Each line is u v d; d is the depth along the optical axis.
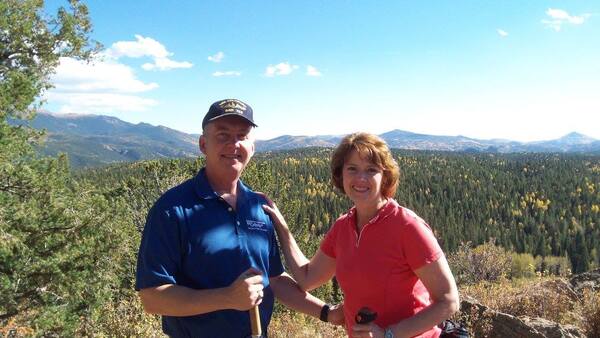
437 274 2.41
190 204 2.40
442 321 2.39
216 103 2.55
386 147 2.61
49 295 8.05
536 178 135.25
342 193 2.75
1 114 8.45
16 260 7.61
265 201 2.90
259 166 12.45
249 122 2.52
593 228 88.94
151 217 2.38
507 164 163.25
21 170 8.71
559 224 91.31
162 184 11.32
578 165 160.38
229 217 2.49
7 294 7.52
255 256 2.55
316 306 2.96
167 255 2.31
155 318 5.89
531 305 7.36
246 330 2.42
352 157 2.60
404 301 2.52
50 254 8.41
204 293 2.26
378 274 2.53
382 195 2.64
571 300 7.36
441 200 108.94
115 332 5.65
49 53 10.80
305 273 2.97
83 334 7.87
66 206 8.97
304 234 12.61
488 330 5.59
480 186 122.69
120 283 9.24
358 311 2.50
